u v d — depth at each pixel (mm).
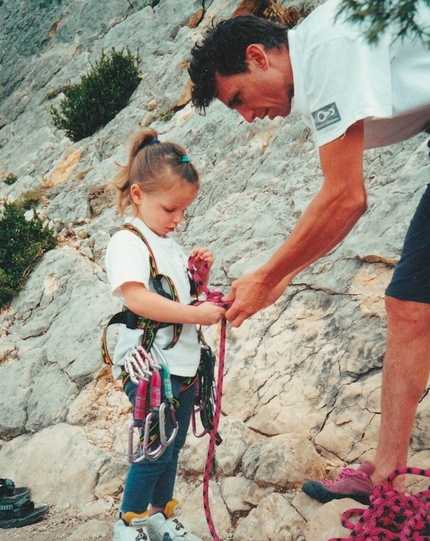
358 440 3354
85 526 3525
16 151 10148
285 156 5961
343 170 2338
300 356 3922
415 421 3225
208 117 7188
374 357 3631
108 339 5109
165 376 2682
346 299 4062
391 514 2641
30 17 13289
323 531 2730
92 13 12281
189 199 2812
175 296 2729
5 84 12961
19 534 3623
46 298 6160
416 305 2703
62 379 5000
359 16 2062
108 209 7242
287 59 2492
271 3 8172
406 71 2332
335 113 2275
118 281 2656
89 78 9141
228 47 2508
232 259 5059
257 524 3037
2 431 4891
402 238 4078
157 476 2746
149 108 8602
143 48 10258
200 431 3760
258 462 3305
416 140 4941
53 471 4195
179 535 2807
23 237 6777
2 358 5664
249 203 5613
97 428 4500
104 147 8531
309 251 2506
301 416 3607
